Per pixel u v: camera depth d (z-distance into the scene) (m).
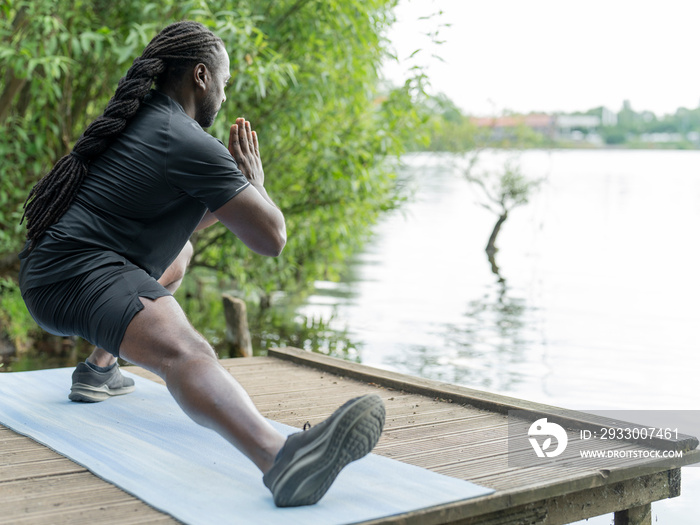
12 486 2.28
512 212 24.14
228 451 2.60
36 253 2.52
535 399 5.73
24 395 3.39
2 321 7.52
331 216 9.12
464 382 6.29
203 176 2.40
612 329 8.50
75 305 2.43
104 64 7.89
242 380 4.02
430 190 32.72
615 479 2.48
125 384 3.42
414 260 15.01
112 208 2.47
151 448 2.63
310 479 2.00
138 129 2.49
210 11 7.48
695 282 11.99
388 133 8.28
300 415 3.27
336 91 8.30
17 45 7.14
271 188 8.78
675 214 22.84
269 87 7.80
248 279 9.45
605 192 30.12
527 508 2.34
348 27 7.73
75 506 2.11
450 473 2.44
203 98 2.68
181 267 3.18
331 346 7.89
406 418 3.22
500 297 10.82
